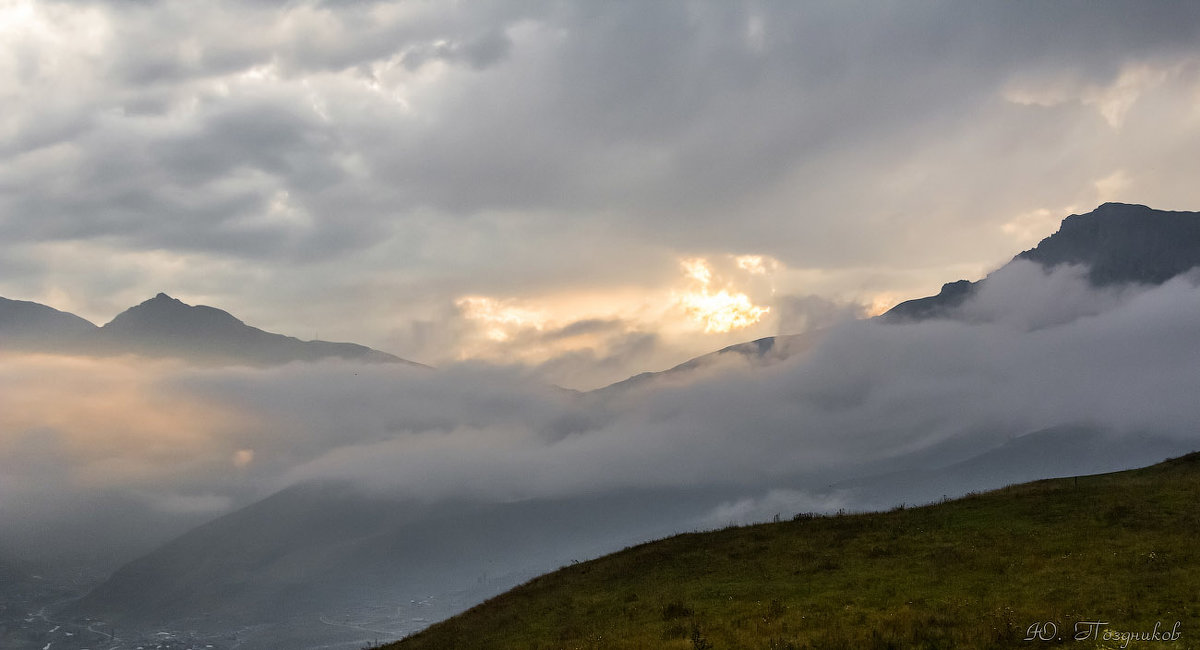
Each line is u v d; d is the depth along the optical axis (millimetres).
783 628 38750
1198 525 45688
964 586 41688
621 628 44125
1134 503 51344
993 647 33531
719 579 50531
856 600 41688
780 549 54594
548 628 48562
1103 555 43188
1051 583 40312
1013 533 49500
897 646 34594
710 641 38438
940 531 52594
